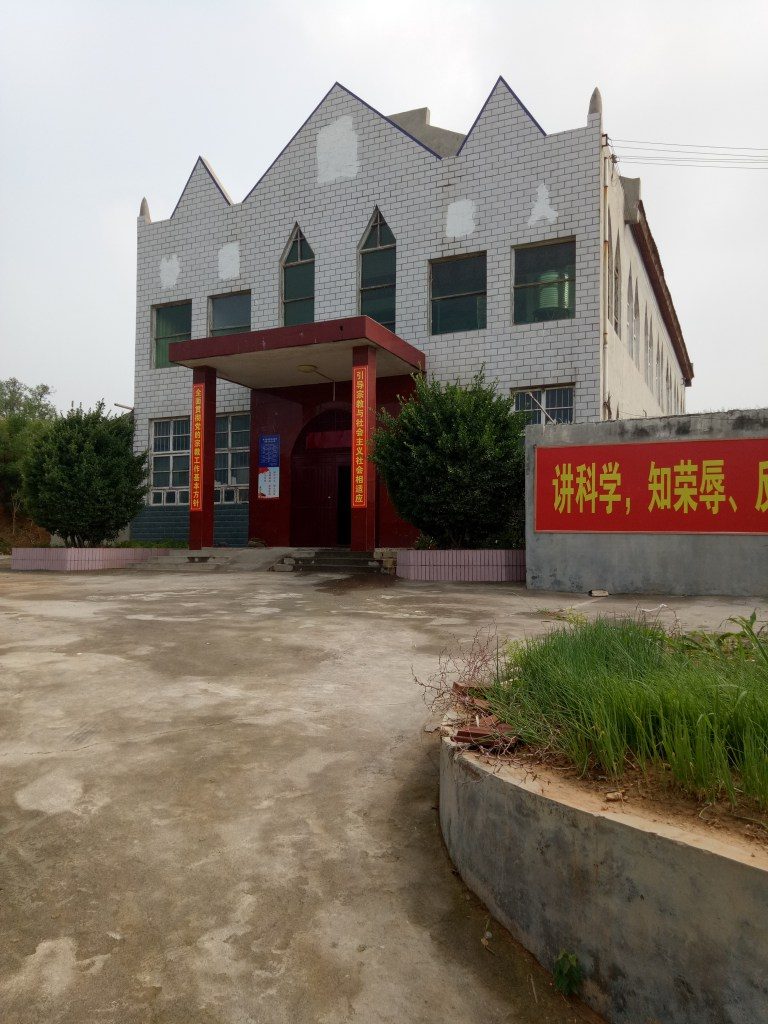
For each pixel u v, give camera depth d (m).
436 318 14.76
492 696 3.22
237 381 15.30
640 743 2.37
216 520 16.53
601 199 13.23
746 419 8.79
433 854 2.76
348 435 15.39
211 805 3.07
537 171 13.75
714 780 2.14
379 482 14.66
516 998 2.08
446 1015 2.02
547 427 9.79
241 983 2.12
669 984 1.86
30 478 14.25
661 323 23.92
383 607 8.08
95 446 14.55
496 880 2.39
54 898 2.47
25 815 2.98
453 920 2.39
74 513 13.85
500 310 13.98
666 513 9.11
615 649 3.56
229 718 4.04
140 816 2.98
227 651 5.64
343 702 4.34
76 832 2.86
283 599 8.80
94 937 2.30
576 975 2.06
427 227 14.70
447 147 18.75
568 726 2.63
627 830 1.96
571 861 2.10
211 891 2.52
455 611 7.75
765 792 2.04
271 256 16.31
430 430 11.03
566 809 2.12
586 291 13.28
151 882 2.56
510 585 10.28
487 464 10.76
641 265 19.06
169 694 4.47
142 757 3.52
